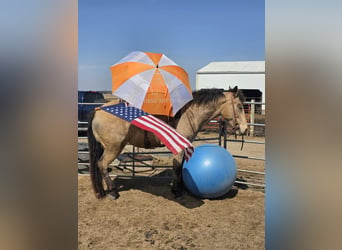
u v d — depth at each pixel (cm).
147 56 412
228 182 411
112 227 338
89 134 414
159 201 421
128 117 372
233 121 436
